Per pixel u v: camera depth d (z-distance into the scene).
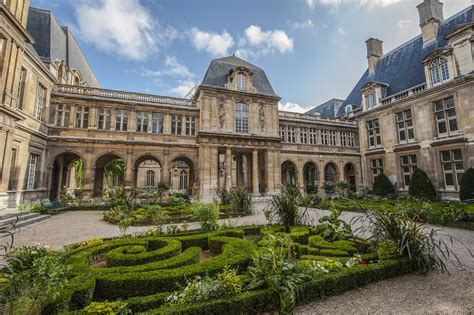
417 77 25.84
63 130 22.67
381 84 29.27
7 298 3.48
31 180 19.75
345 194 30.70
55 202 18.28
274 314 4.09
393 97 27.48
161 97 27.16
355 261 5.69
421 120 24.25
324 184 31.61
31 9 23.69
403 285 5.14
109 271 5.06
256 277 4.54
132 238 8.20
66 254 6.05
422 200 19.59
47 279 3.71
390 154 27.52
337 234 8.20
